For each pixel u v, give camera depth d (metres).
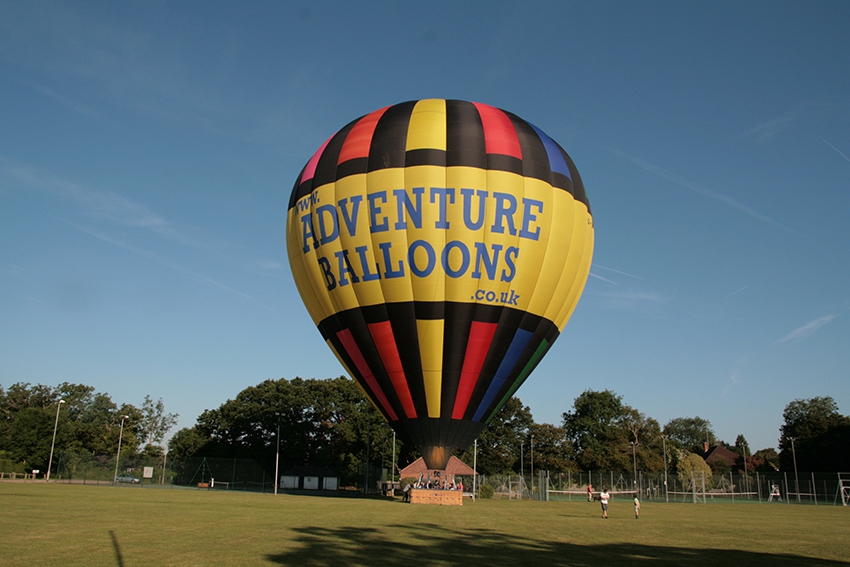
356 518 31.67
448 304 36.72
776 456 158.88
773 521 39.34
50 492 49.69
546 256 37.84
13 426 111.12
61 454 85.94
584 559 19.20
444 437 38.91
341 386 103.00
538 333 38.94
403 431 39.78
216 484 86.81
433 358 37.41
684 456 121.12
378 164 37.59
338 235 38.09
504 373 38.75
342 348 40.06
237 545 19.84
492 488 77.12
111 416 151.00
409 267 36.50
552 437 109.56
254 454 99.69
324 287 39.22
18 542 19.25
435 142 37.62
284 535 22.95
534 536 25.62
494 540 23.58
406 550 20.00
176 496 51.34
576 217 39.50
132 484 81.50
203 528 24.64
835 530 32.38
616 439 112.44
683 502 74.75
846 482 77.06
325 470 95.56
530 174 38.00
